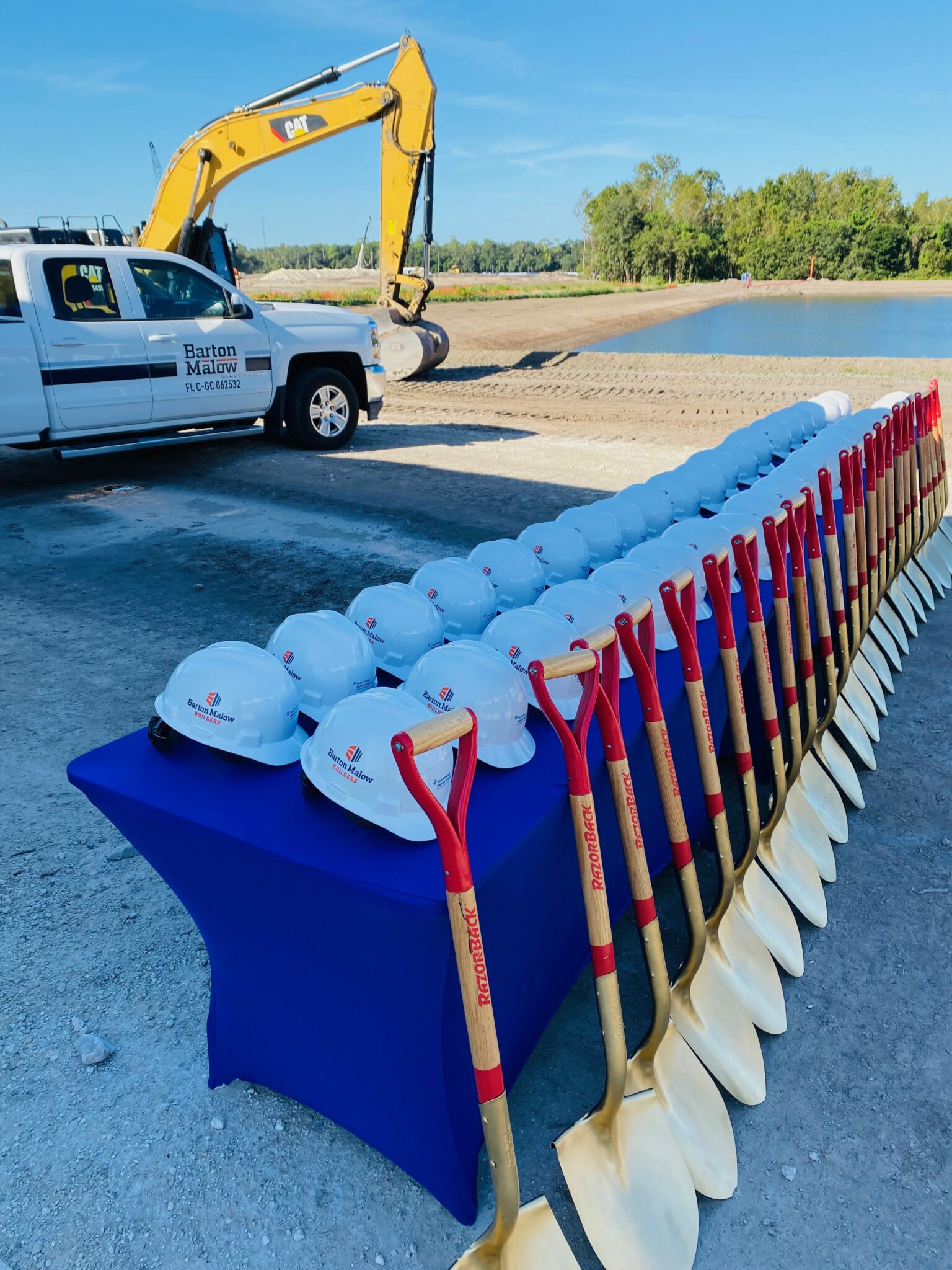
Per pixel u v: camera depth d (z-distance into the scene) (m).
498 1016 1.80
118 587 5.33
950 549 6.35
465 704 1.78
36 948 2.44
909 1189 1.85
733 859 2.59
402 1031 1.64
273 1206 1.76
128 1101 1.99
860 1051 2.22
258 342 8.52
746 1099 2.03
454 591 2.36
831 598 3.59
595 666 1.55
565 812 1.79
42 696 3.90
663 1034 1.87
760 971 2.36
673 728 2.43
